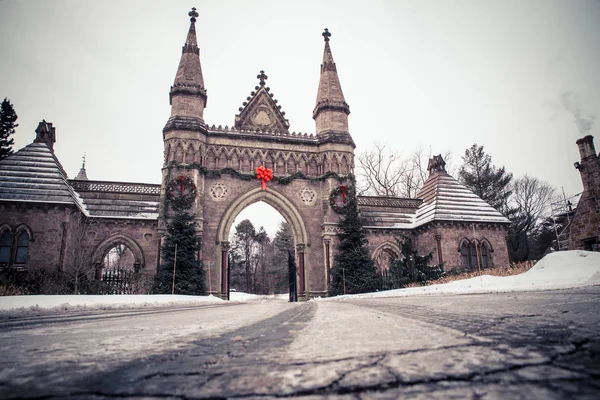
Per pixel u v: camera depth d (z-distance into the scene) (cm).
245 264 8725
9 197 2669
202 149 3397
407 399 100
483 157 5512
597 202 2934
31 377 152
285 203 3559
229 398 113
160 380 145
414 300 984
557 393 94
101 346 252
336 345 222
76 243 2848
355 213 3475
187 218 2980
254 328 364
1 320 639
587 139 3039
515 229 5172
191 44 3691
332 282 3294
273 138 3662
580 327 226
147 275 3012
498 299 677
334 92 3931
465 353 169
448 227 3478
